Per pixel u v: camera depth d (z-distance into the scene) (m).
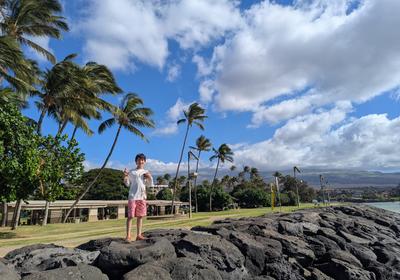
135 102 34.62
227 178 109.12
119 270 5.77
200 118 49.75
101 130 34.75
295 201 79.38
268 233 10.09
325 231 12.31
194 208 65.19
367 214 20.47
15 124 17.83
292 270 8.51
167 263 6.00
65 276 4.86
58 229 21.66
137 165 7.23
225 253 7.02
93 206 42.22
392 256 11.59
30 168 17.67
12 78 21.02
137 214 7.01
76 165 23.61
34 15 25.61
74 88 27.12
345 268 9.16
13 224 22.66
